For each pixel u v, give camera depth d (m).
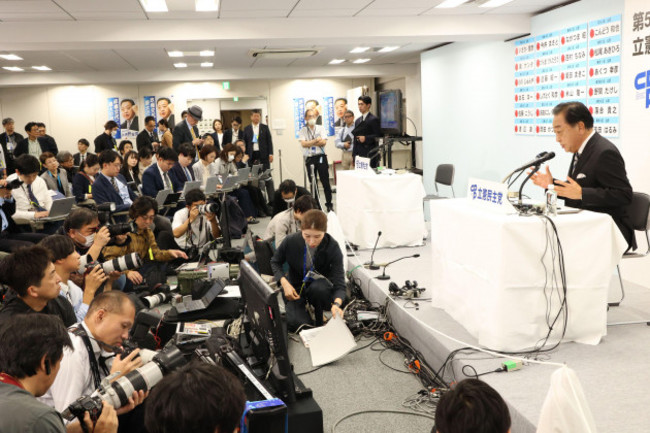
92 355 2.15
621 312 3.68
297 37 6.79
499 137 7.79
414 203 5.59
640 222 3.62
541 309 3.02
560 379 1.72
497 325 3.01
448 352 3.15
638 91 4.93
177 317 3.26
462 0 6.10
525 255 2.95
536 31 6.73
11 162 9.38
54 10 5.85
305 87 14.44
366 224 5.52
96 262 3.52
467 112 8.70
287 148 14.56
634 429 2.29
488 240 3.05
